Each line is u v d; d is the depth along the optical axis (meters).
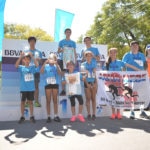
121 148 5.66
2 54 9.36
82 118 8.27
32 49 8.77
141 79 8.88
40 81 9.50
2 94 9.29
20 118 8.10
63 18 12.10
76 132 6.92
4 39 9.39
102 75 8.89
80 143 5.99
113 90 8.86
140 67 8.97
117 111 8.85
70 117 8.95
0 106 9.00
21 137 6.44
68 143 5.99
